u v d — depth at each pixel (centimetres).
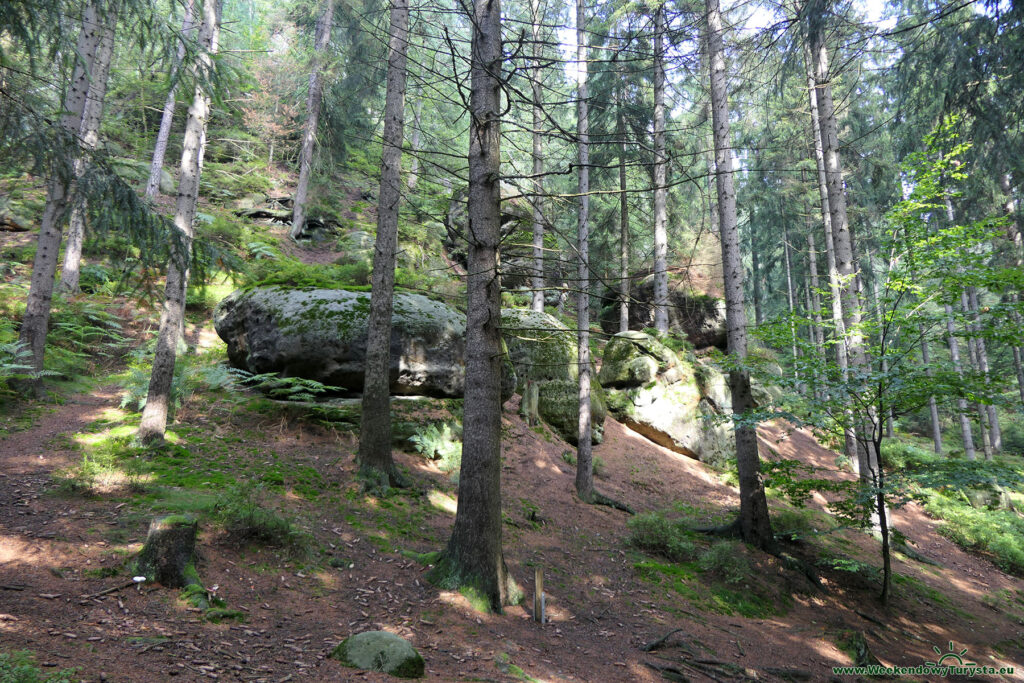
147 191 2016
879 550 1358
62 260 1591
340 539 759
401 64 1009
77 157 625
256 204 2280
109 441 884
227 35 2538
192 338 1448
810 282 2948
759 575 1057
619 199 2353
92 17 1053
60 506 653
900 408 1034
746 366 1111
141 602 514
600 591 857
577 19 1435
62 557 550
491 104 766
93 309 1369
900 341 1031
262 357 1144
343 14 1883
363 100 2198
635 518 1116
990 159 1365
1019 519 1705
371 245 2012
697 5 1777
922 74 1452
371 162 2191
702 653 719
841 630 887
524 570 848
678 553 1061
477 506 721
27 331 1034
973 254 966
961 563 1463
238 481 827
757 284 3406
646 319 2528
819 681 700
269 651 478
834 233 1489
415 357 1199
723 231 1248
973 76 1201
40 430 899
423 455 1118
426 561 755
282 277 1295
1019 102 1270
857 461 1953
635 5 1567
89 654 404
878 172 1853
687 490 1488
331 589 646
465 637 607
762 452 1916
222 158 2580
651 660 659
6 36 616
